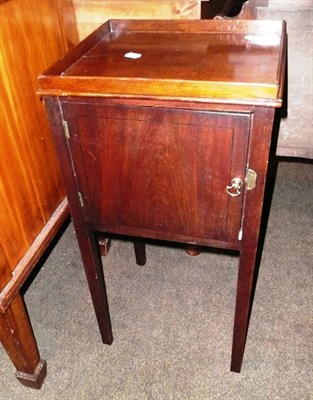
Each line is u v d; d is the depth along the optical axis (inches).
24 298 52.7
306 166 73.9
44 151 41.6
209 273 55.3
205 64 29.1
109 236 59.6
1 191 34.3
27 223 39.2
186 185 29.8
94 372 43.8
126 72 28.5
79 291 53.6
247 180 27.7
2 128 34.0
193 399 41.0
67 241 61.8
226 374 42.9
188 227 32.5
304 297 50.8
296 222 62.5
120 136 28.7
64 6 41.7
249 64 28.6
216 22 35.1
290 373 42.6
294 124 57.6
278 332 46.7
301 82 52.9
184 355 45.0
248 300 35.6
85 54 32.7
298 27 48.6
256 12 49.2
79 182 32.4
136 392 41.8
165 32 36.6
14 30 34.1
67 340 47.3
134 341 46.8
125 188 31.6
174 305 50.9
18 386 42.9
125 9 43.4
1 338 37.8
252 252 31.9
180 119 26.5
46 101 28.3
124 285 54.1
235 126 25.6
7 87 34.1
